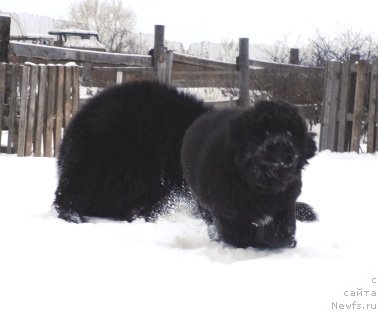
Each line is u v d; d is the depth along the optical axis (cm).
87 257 410
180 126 520
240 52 1051
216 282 375
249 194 422
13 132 798
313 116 1020
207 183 435
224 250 426
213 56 1703
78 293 361
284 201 426
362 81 843
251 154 409
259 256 423
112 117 519
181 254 421
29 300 353
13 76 788
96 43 1827
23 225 475
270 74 1066
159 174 520
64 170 521
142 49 1884
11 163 712
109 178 520
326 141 864
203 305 349
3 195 568
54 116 788
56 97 787
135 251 423
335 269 394
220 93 1081
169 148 520
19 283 371
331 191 604
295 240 440
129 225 493
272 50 1681
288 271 390
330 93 858
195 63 1082
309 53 1367
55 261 402
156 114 520
